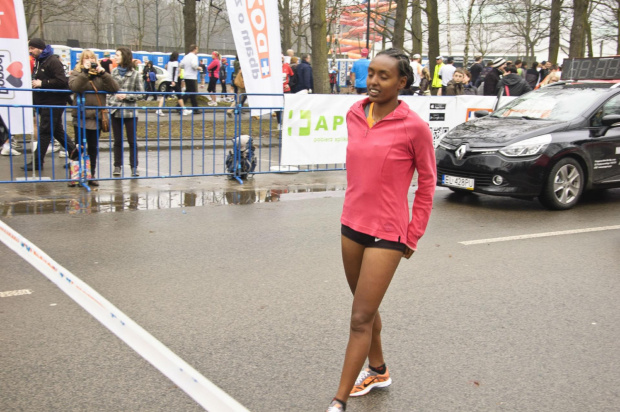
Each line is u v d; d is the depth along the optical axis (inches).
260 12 382.3
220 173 388.2
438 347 160.7
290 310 181.5
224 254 233.8
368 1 1064.2
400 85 116.3
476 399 135.4
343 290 199.6
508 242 265.0
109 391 131.9
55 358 145.8
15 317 168.1
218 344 157.3
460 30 1822.1
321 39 610.2
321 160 407.2
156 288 195.0
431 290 202.5
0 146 393.4
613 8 1118.4
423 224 121.3
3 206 297.6
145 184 364.5
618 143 349.4
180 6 2106.3
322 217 300.4
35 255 142.9
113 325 111.6
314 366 147.5
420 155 117.7
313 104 396.2
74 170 339.3
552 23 952.9
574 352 160.2
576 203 359.3
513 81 541.6
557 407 133.0
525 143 326.3
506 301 194.9
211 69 850.8
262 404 130.0
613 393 139.7
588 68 411.5
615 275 223.9
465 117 463.8
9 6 331.0
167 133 530.3
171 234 259.1
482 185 333.1
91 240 245.1
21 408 124.3
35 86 370.6
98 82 338.6
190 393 97.4
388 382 138.3
